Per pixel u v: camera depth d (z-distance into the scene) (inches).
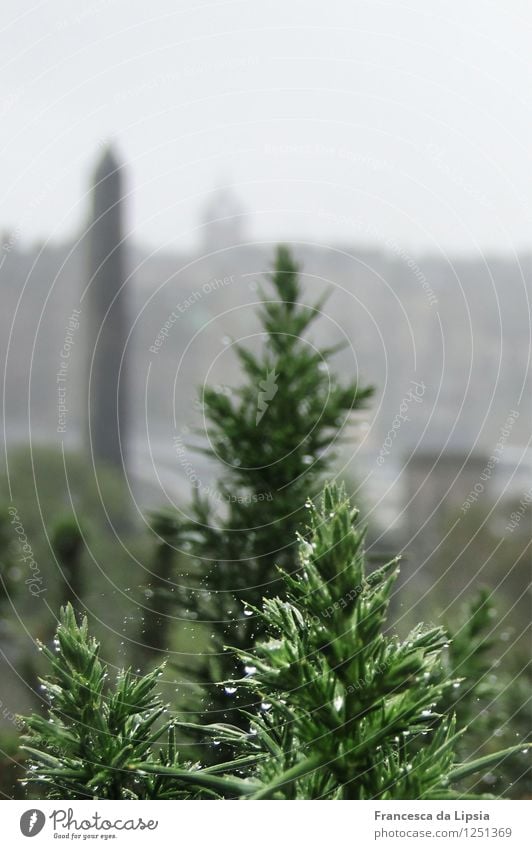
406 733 12.4
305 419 18.3
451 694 17.6
